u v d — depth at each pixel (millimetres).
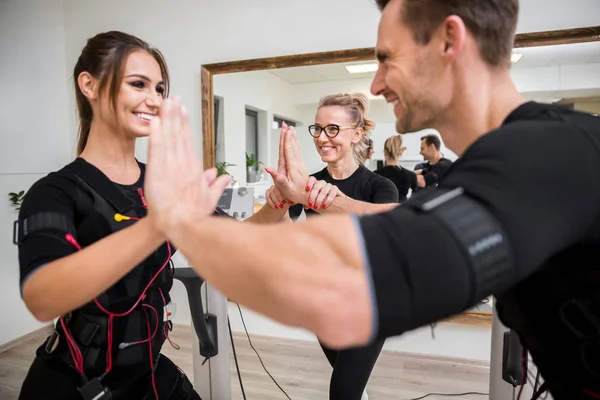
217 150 2494
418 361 2236
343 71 2248
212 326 1412
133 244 540
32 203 736
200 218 393
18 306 2504
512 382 1192
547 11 1953
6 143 2361
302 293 314
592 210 358
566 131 384
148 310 904
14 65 2393
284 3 2299
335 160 1604
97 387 822
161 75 940
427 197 363
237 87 2418
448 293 307
